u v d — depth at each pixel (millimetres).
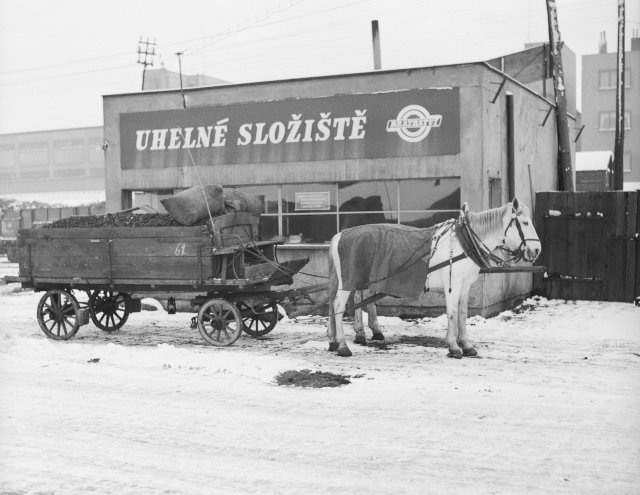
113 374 9906
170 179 17188
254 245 12359
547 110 20203
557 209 17812
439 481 5969
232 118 16547
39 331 14258
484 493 5703
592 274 17562
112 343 12414
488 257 11102
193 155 16922
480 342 12258
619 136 22703
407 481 5977
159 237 12133
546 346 11867
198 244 11852
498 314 15578
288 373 9922
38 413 8055
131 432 7359
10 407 8289
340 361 10750
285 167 16125
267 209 16438
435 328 13812
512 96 16500
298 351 11609
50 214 41094
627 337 12703
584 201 17562
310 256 15695
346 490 5805
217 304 12094
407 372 9930
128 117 17500
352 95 15531
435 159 14984
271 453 6703
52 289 13227
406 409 8109
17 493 5836
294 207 16203
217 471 6270
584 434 7168
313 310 15656
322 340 12672
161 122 17203
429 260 11133
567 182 20156
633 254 17172
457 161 14844
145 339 12977
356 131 15523
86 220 13125
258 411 8086
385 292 11250
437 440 7020
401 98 15180
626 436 7098
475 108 14719
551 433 7207
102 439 7152
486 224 11031
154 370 10133
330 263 11734
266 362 10328
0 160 72188
